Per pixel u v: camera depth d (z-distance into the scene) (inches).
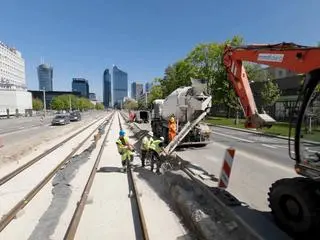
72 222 217.6
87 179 357.4
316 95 199.0
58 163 458.0
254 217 232.2
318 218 185.5
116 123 1668.3
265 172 379.9
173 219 233.9
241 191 298.4
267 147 608.1
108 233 210.1
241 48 274.8
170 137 592.1
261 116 270.5
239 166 416.2
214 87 1348.4
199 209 223.1
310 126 206.2
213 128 1197.7
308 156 207.2
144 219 225.9
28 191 308.5
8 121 1966.0
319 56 189.5
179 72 1819.6
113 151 580.1
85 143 720.3
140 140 719.7
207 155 520.4
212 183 327.0
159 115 781.9
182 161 415.8
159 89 2849.4
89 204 266.8
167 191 297.4
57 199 274.2
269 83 1272.1
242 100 288.7
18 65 5546.3
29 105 3875.5
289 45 221.5
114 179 354.6
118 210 252.5
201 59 1534.2
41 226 216.8
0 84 3818.9
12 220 233.6
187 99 600.7
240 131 1028.5
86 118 2519.7
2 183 336.2
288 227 204.5
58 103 5285.4
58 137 863.7
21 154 539.5
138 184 330.0
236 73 286.0
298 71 206.4
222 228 196.2
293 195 197.0
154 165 414.0
